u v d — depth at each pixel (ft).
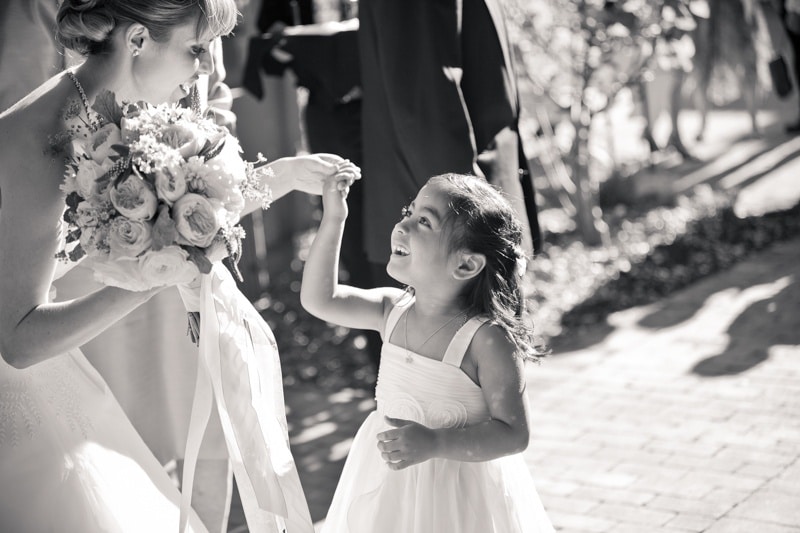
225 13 7.79
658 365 18.61
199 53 8.01
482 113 12.98
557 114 27.35
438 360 8.52
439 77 12.41
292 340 21.15
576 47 25.43
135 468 8.71
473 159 12.59
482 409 8.53
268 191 8.07
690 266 24.29
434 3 12.39
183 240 7.24
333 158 9.04
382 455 7.82
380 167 13.37
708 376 17.84
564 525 12.86
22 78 9.33
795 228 26.73
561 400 17.29
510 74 13.17
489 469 8.55
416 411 8.57
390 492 8.53
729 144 37.27
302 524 8.69
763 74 31.27
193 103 9.93
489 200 8.59
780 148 36.17
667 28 24.18
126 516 8.27
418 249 8.53
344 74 16.24
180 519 8.09
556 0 24.94
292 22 19.52
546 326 20.97
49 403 8.36
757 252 25.21
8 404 8.14
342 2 21.30
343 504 9.00
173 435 10.87
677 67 26.71
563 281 23.49
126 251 7.09
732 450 14.80
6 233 7.47
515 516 8.63
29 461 8.08
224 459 10.84
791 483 13.58
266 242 26.71
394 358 8.81
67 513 8.02
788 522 12.52
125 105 7.63
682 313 21.35
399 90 12.58
